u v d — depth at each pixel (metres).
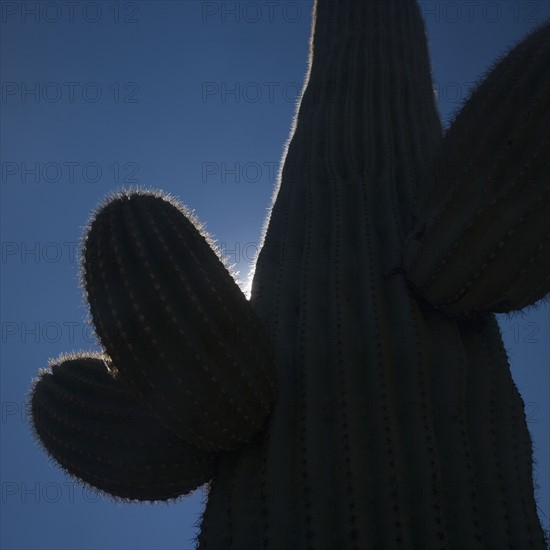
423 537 8.09
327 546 8.02
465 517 8.37
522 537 8.44
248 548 8.33
